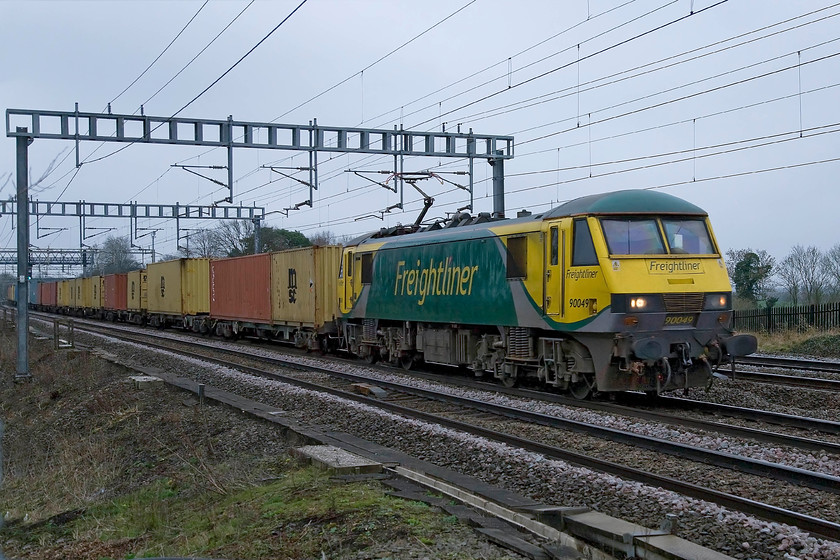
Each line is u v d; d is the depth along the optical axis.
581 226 14.28
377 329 22.59
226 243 71.56
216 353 28.06
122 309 52.50
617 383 14.09
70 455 13.98
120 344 32.38
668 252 14.18
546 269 15.05
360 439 11.48
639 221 14.24
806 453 9.90
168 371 22.53
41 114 23.19
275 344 33.59
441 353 19.41
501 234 16.58
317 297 26.83
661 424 12.06
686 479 9.02
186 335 40.38
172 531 8.98
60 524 10.58
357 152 25.75
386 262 21.62
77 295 65.31
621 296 13.54
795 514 7.17
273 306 30.59
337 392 16.50
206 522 8.81
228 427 13.57
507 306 16.34
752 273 42.56
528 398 15.44
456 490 8.34
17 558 9.06
